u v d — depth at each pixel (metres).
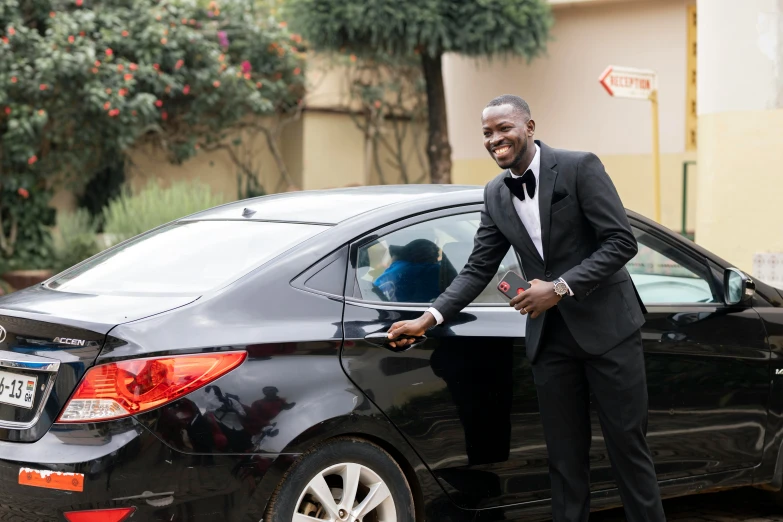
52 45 11.54
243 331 3.31
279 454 3.25
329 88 15.51
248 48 13.83
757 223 8.52
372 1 11.71
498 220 3.76
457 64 13.70
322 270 3.59
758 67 8.42
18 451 3.21
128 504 3.10
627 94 8.64
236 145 14.41
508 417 3.84
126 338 3.17
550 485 3.94
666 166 12.25
